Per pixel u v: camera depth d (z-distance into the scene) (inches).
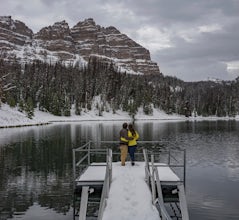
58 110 4490.7
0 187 645.3
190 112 6412.4
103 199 377.4
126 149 594.2
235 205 531.2
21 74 5954.7
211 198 575.8
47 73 6230.3
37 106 4781.0
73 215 474.0
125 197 403.5
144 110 5743.1
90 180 484.4
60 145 1354.6
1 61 5265.8
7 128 2417.6
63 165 887.7
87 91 5782.5
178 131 2458.2
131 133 594.9
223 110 6688.0
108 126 2915.8
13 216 471.8
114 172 535.5
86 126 2901.1
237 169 870.4
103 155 1104.8
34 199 553.6
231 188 650.8
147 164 478.3
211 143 1584.6
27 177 732.7
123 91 6166.3
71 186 649.6
